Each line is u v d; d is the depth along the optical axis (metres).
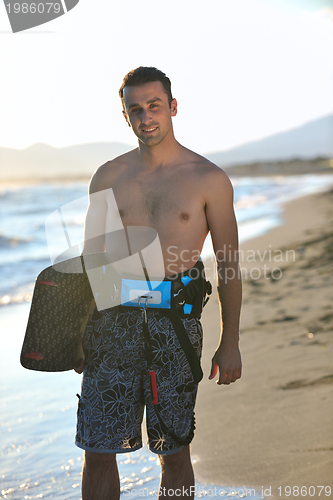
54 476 2.29
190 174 1.82
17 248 13.62
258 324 4.42
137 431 1.78
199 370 1.75
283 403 2.77
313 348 3.58
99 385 1.74
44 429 2.80
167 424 1.71
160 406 1.71
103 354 1.75
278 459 2.21
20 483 2.22
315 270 6.53
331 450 2.20
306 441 2.32
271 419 2.60
